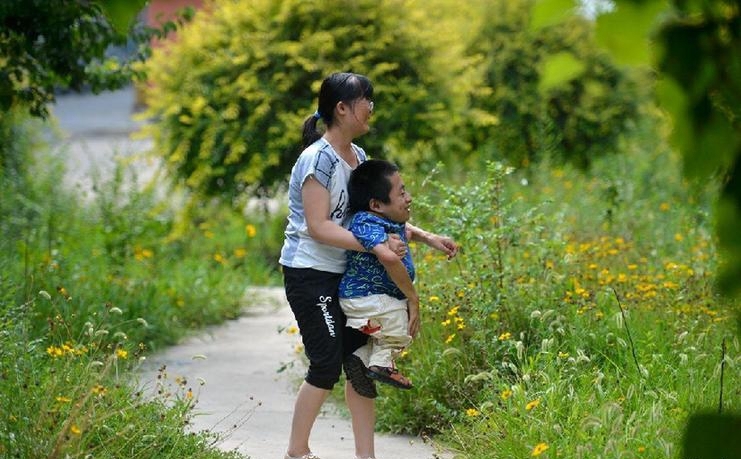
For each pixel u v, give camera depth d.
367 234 8.41
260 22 21.92
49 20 13.30
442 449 9.50
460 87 22.89
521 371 9.78
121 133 46.00
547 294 11.18
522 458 8.20
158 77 22.12
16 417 8.05
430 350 10.75
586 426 7.80
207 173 21.91
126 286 15.62
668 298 11.71
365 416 8.98
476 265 11.18
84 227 20.77
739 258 3.67
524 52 26.91
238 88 21.56
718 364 8.95
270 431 10.38
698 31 3.48
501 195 12.40
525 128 27.19
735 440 3.51
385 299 8.57
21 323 10.04
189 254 21.16
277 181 22.25
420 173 21.22
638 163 22.64
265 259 21.62
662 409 8.27
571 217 18.30
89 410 7.96
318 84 21.06
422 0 24.58
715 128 3.55
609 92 27.22
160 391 9.23
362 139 21.47
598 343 10.26
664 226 17.25
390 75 21.95
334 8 21.73
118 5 3.91
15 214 21.39
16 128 23.20
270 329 15.38
